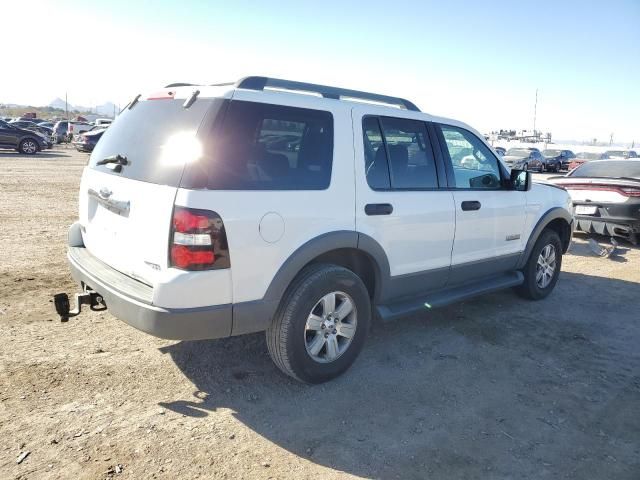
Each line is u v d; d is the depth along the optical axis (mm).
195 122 3139
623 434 3250
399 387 3727
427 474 2803
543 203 5578
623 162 9641
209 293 3023
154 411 3240
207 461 2801
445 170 4480
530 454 3010
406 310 4219
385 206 3875
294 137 3449
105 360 3840
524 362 4223
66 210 9844
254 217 3129
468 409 3471
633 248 9000
